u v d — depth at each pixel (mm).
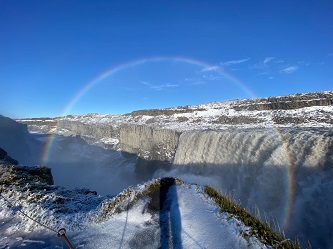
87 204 15562
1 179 18516
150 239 9414
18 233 10992
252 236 7957
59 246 9664
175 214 10688
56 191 18594
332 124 57594
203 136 51969
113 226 10758
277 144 33250
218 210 10055
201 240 8531
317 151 28062
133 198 12062
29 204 14109
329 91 98000
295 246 7508
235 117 95500
